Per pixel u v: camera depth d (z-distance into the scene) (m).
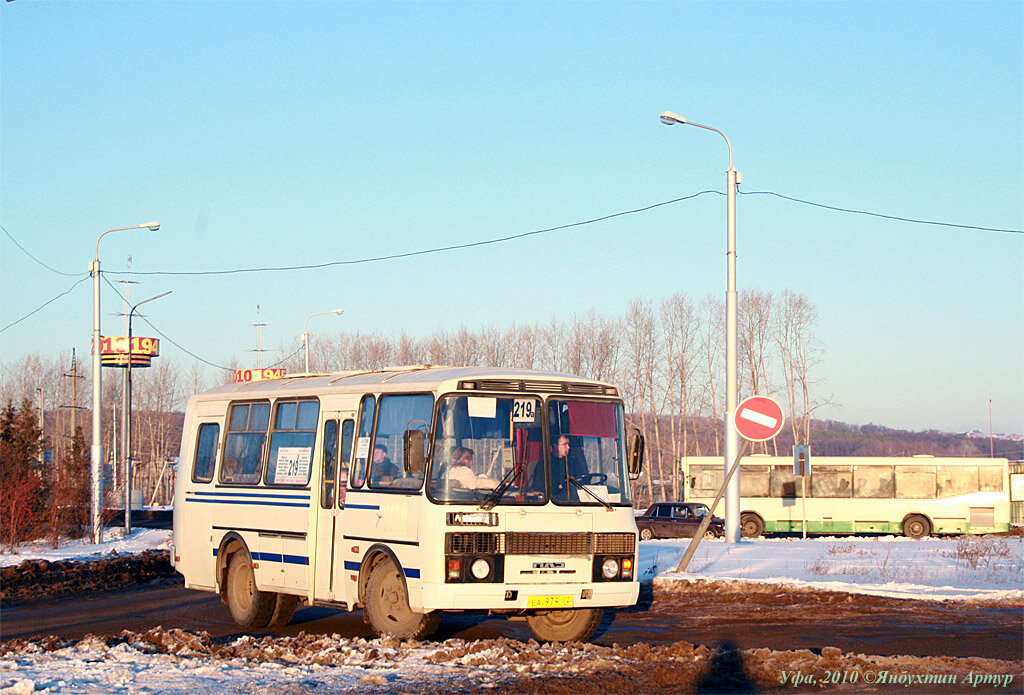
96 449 35.47
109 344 63.97
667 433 94.88
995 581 18.73
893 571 19.80
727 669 11.06
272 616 15.70
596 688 10.13
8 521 32.19
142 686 10.12
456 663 11.31
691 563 20.94
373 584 13.28
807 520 44.56
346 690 10.00
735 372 25.78
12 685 9.95
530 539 12.48
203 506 17.12
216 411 17.34
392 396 13.62
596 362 81.12
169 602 19.78
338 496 14.25
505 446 12.74
